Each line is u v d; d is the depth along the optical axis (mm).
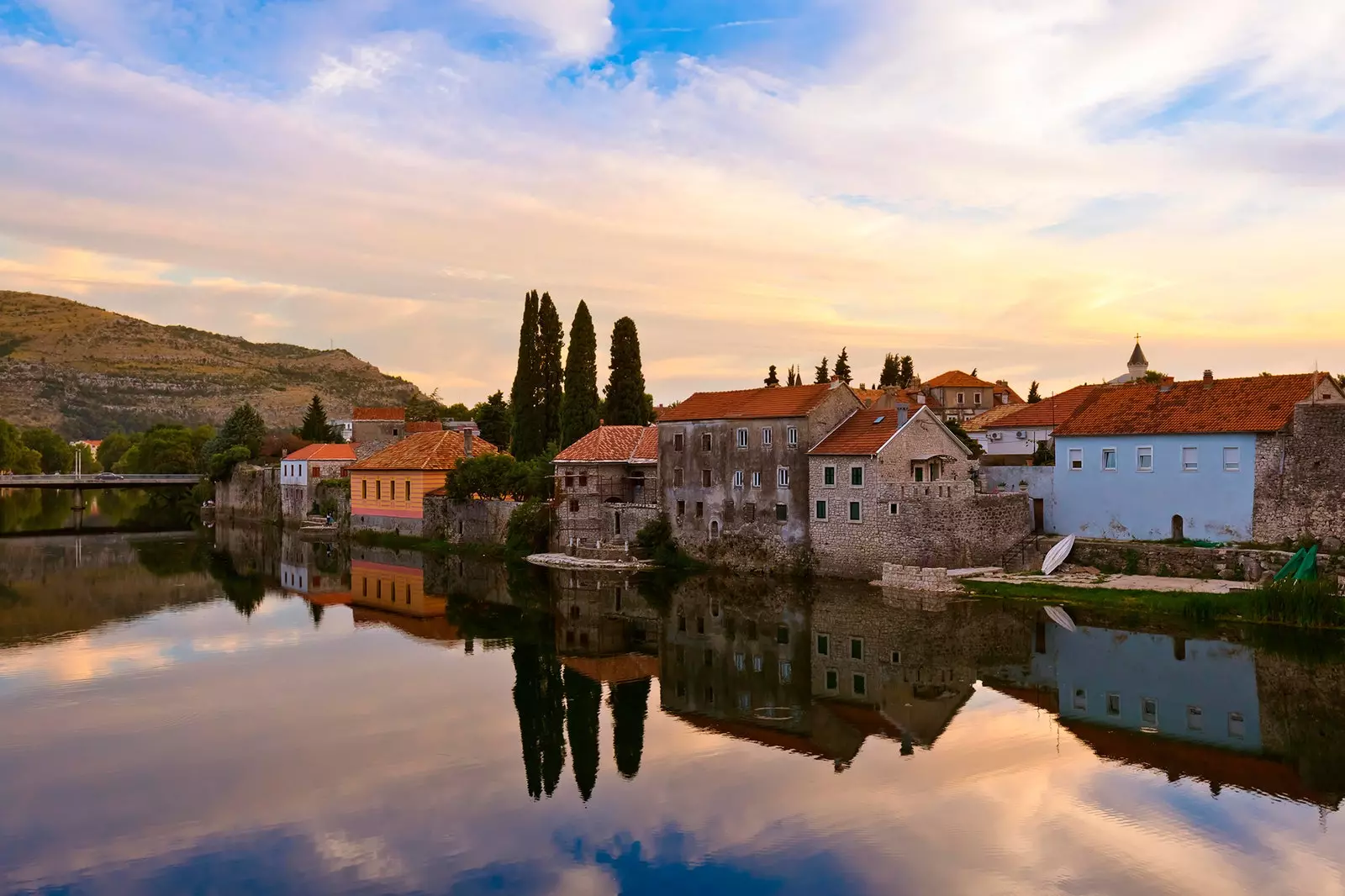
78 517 141250
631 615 57562
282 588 70125
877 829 27141
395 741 34844
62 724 36531
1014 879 24141
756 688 41688
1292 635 46750
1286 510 55844
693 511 73875
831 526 65375
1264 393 59500
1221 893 23359
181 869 24953
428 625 55812
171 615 59156
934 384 128000
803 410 67062
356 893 23766
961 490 64750
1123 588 54562
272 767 32125
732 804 29047
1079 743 33781
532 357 106500
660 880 24344
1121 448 63688
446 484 94250
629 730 36188
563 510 80500
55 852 25875
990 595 57219
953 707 38219
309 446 124562
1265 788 29641
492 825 27703
